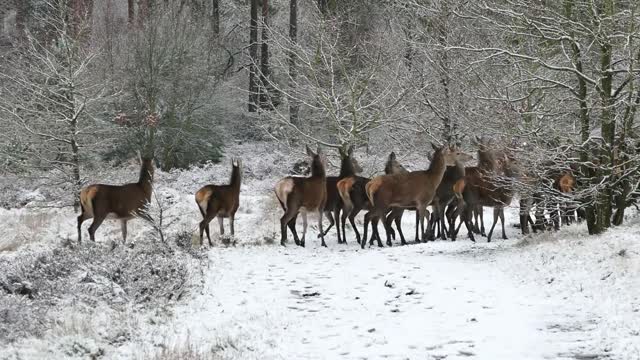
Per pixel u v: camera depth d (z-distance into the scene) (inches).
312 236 1210.0
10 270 698.2
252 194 1760.6
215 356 470.0
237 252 954.7
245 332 549.3
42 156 1598.2
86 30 2007.9
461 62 1401.3
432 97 1617.9
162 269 737.6
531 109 975.6
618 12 831.7
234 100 2346.2
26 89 1669.5
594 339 502.0
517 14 851.4
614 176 829.2
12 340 478.9
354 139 1589.6
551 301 616.4
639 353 461.1
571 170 874.8
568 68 837.2
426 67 1617.9
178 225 1246.3
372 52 1776.6
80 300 607.2
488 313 590.6
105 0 2659.9
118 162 2046.0
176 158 2145.7
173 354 465.7
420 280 728.3
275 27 2235.5
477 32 1418.6
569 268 707.4
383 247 1048.8
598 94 855.7
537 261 768.9
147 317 582.6
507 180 954.7
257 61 2379.4
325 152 1723.7
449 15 1480.1
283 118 1685.5
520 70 917.8
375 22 2154.3
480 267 788.0
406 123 1675.7
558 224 1072.8
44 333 502.0
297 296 682.8
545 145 912.3
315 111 1839.3
